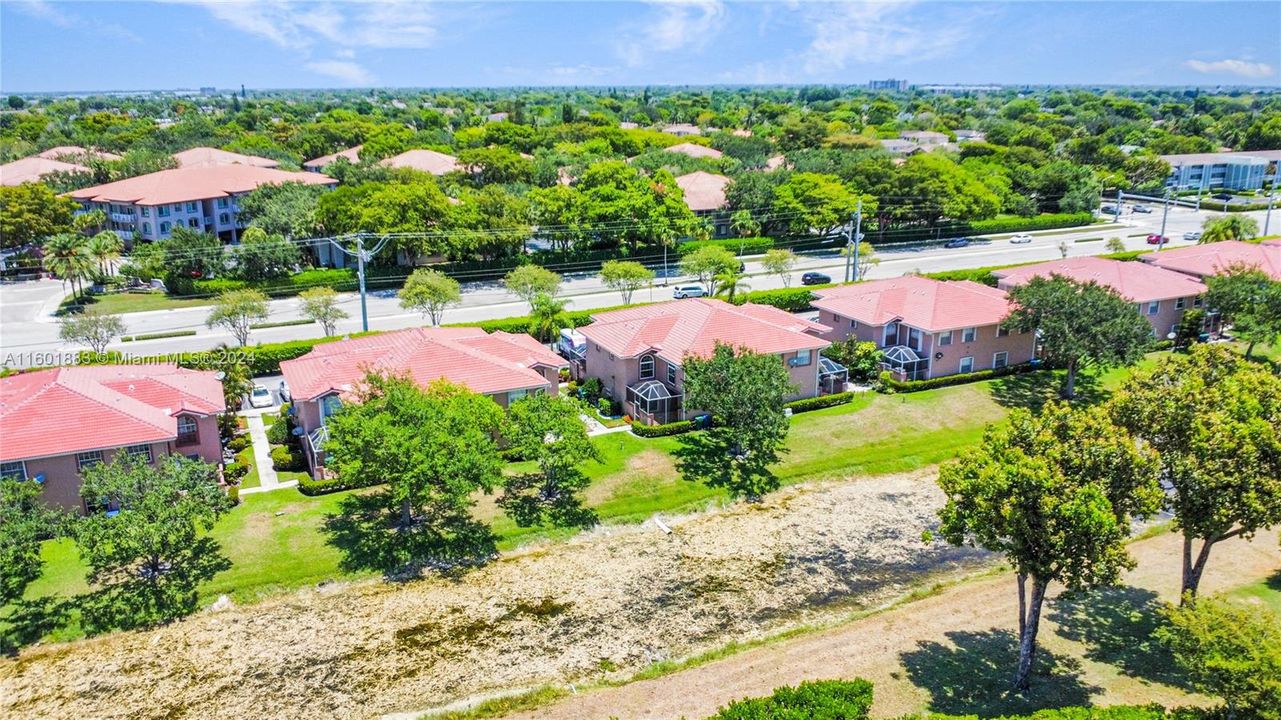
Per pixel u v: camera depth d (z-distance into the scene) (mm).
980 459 30844
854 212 102438
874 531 45000
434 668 33938
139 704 31938
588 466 49938
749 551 42938
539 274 77812
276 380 64750
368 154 146000
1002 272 90625
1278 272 77500
